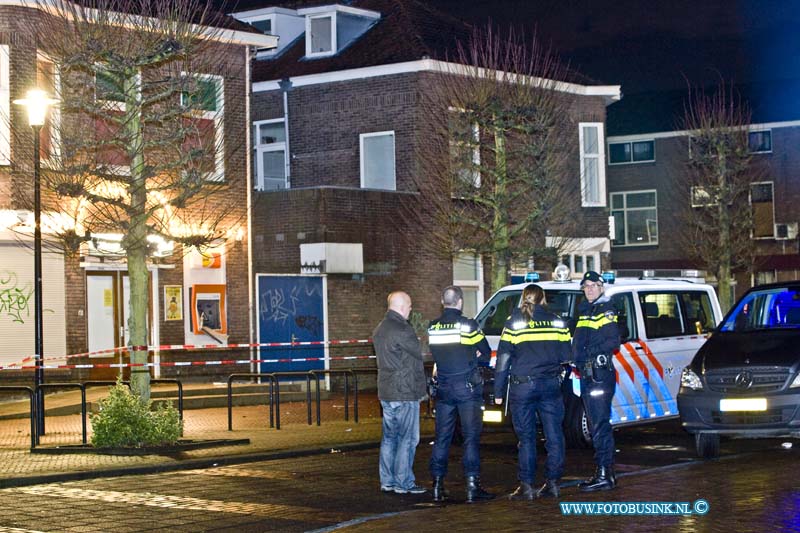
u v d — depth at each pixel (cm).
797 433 1436
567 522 1020
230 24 2684
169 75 2062
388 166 3095
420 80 3048
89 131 1862
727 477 1269
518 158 2730
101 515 1166
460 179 2691
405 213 2983
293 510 1188
